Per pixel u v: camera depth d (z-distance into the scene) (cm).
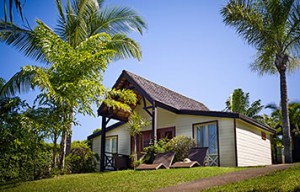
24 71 1022
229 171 946
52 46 1139
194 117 1471
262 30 1331
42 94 1054
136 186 795
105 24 1419
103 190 776
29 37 1269
